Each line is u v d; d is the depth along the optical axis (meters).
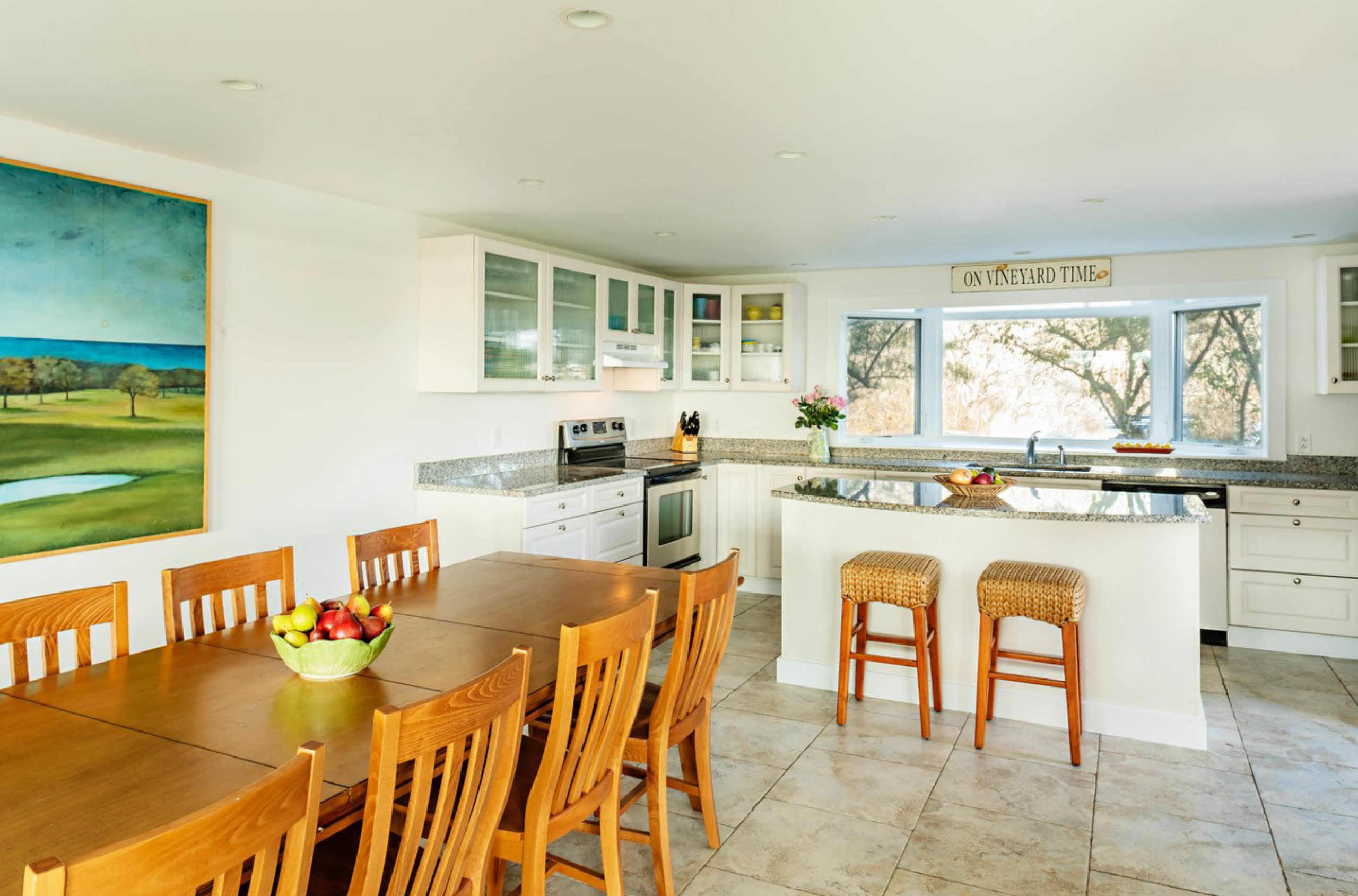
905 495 3.86
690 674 2.35
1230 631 4.78
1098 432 6.07
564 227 4.62
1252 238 4.87
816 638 4.01
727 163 3.33
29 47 2.19
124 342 3.04
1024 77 2.41
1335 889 2.35
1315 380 5.07
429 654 2.08
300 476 3.75
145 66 2.31
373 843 1.25
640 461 5.85
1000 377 6.30
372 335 4.09
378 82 2.45
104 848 0.87
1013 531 3.58
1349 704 3.81
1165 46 2.20
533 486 4.31
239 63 2.30
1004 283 5.79
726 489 6.11
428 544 3.02
